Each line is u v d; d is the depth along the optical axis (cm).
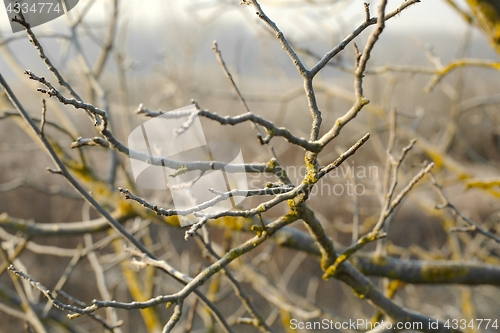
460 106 445
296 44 305
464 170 370
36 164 925
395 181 175
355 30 111
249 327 738
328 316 313
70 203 926
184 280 152
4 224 271
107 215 170
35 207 910
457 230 204
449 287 655
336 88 411
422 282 241
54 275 852
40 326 260
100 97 293
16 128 903
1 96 296
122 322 195
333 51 112
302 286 865
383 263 241
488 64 252
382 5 104
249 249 135
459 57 403
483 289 594
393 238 877
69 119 315
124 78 370
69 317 117
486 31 238
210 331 377
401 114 312
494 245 448
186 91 473
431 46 302
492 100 427
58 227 274
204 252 201
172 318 124
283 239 244
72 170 283
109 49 337
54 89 102
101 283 311
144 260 163
